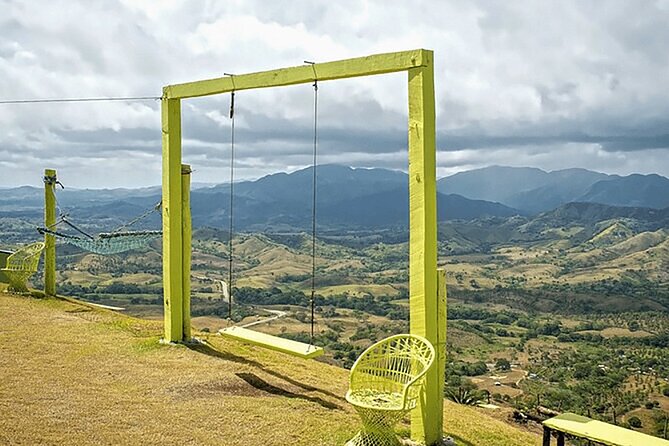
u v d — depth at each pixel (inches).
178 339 383.6
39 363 322.3
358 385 233.9
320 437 238.4
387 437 220.4
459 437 261.0
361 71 251.4
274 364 362.0
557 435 227.0
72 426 233.1
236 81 324.2
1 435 215.9
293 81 288.7
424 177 228.1
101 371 315.0
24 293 551.5
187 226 384.5
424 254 230.2
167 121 371.6
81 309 496.1
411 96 231.0
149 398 276.1
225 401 276.4
